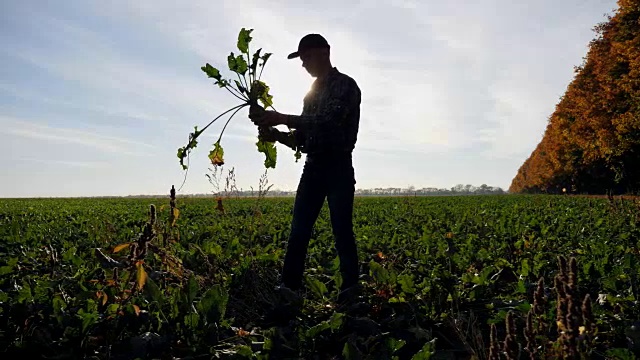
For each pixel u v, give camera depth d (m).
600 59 38.22
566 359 1.97
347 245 4.18
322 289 4.17
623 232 8.20
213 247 5.32
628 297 3.88
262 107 3.97
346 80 4.02
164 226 4.57
